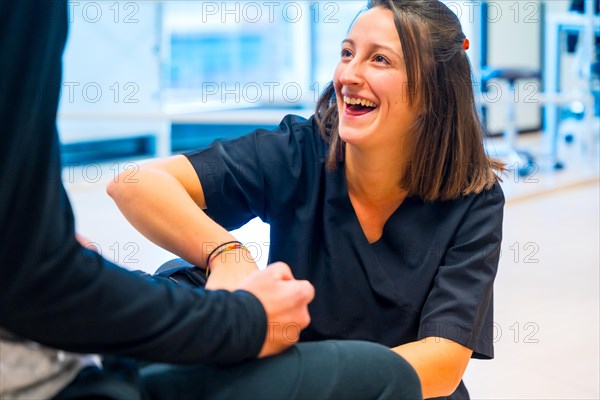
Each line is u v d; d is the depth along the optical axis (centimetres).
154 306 80
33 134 77
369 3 124
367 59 120
